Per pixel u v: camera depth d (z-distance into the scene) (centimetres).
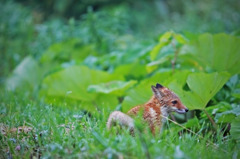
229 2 2536
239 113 881
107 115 953
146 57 1431
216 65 1232
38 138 783
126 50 1588
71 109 1105
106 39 1753
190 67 1317
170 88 951
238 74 1265
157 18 2569
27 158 736
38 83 1487
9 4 2159
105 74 1303
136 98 1055
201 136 852
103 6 2711
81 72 1288
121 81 1236
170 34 1205
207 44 1222
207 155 730
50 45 1828
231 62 1215
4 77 1689
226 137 870
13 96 1217
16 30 1981
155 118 853
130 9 2670
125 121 798
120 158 683
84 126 873
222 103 1013
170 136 836
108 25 1803
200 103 938
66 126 874
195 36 1436
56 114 947
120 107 1127
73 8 2678
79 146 752
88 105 1262
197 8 2466
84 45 1711
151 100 880
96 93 1241
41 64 1669
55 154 728
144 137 750
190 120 942
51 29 1881
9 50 1853
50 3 2672
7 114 986
